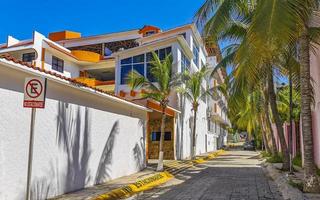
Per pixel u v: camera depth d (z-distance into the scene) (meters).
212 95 31.03
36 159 9.70
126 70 30.42
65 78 10.57
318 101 17.78
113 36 43.06
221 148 64.38
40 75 9.44
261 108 34.91
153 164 22.59
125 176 15.98
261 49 9.66
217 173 20.05
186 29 33.62
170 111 26.53
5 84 8.58
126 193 12.08
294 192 11.10
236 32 17.80
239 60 11.92
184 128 31.19
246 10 13.89
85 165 12.44
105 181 13.98
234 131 96.62
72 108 11.66
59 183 10.81
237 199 11.40
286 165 18.42
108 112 14.42
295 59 16.56
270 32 9.05
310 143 11.48
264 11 9.31
